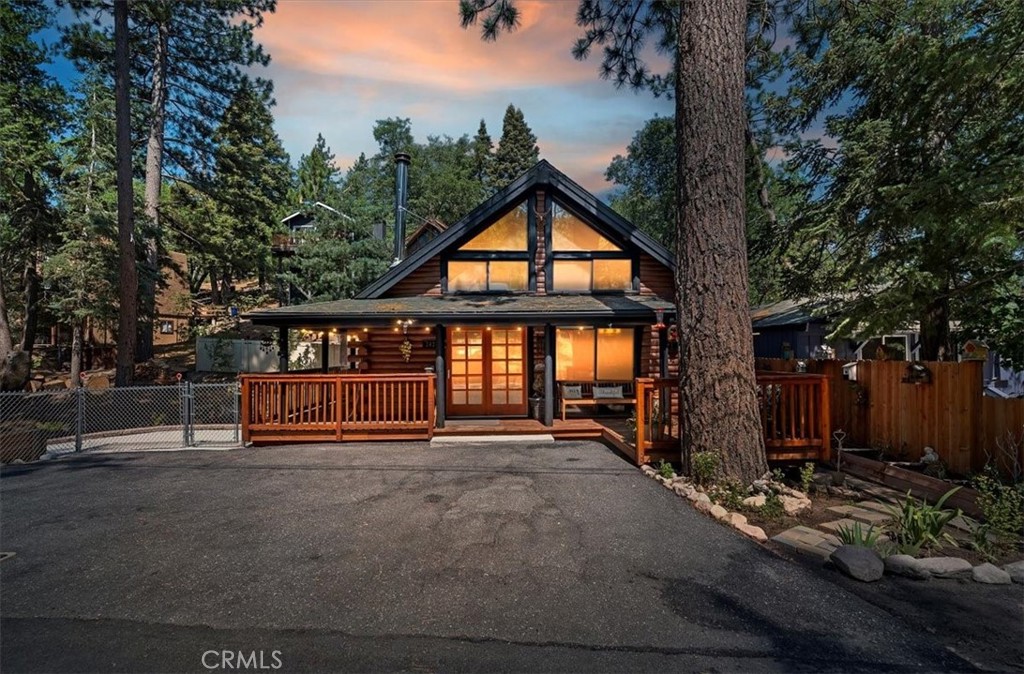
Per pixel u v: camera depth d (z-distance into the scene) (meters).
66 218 16.41
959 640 2.86
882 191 5.88
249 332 23.34
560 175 10.93
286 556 4.02
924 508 4.26
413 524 4.71
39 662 2.69
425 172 48.72
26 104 17.19
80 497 5.64
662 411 7.05
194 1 16.23
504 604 3.26
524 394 10.91
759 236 14.60
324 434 8.64
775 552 4.09
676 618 3.08
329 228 18.95
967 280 6.57
